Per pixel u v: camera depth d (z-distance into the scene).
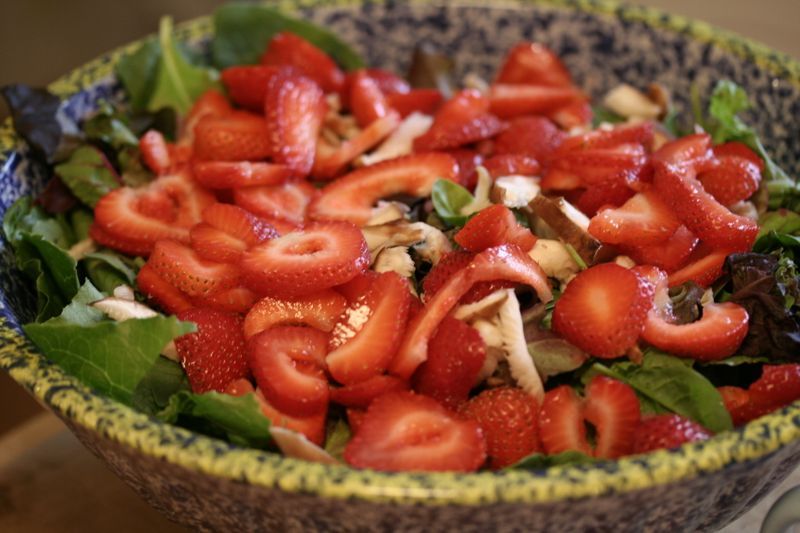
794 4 0.70
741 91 0.52
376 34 0.60
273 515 0.38
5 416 0.61
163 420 0.41
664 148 0.49
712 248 0.46
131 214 0.49
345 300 0.44
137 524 0.49
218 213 0.46
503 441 0.41
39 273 0.47
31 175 0.50
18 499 0.50
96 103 0.54
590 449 0.41
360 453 0.39
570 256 0.45
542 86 0.58
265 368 0.42
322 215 0.48
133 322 0.41
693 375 0.42
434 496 0.35
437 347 0.42
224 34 0.57
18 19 0.65
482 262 0.43
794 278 0.44
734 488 0.39
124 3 0.69
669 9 0.72
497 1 0.59
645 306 0.42
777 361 0.43
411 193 0.49
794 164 0.52
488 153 0.53
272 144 0.50
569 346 0.43
